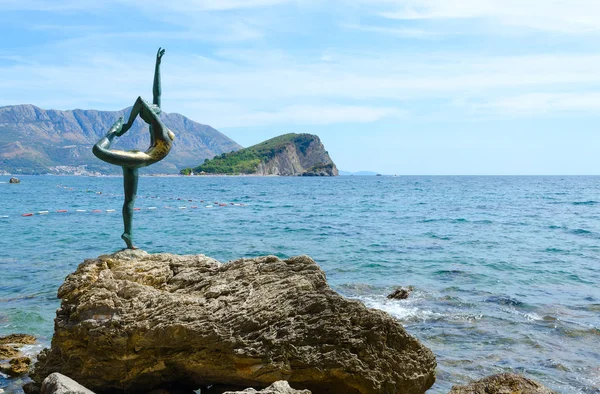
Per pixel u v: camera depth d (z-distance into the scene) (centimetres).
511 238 4241
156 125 1327
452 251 3572
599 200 9538
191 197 10162
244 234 4416
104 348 1169
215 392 1223
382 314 1214
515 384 1223
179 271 1320
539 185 18425
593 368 1597
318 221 5578
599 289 2516
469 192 12875
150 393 1196
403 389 1215
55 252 3434
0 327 1903
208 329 1155
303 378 1173
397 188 15450
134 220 5588
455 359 1656
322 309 1199
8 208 7244
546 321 2009
